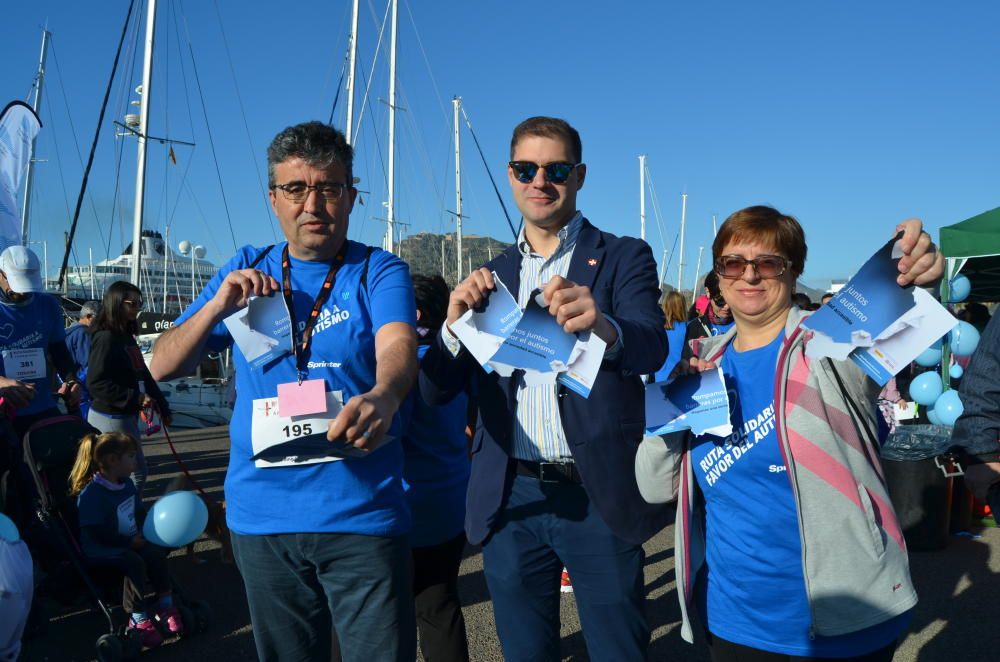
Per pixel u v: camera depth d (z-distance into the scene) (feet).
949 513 18.40
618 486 7.54
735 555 6.54
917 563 16.96
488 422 8.23
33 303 16.37
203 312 6.79
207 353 7.52
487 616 14.01
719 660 6.79
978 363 6.63
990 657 12.09
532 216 8.37
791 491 6.28
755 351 6.69
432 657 9.53
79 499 12.92
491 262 9.02
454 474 9.79
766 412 6.42
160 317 52.54
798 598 6.26
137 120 59.06
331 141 7.03
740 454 6.50
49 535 12.76
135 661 12.24
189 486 15.92
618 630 7.76
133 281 58.18
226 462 31.27
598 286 7.93
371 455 6.88
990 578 15.76
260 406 6.77
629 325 6.65
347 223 7.30
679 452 6.98
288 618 7.10
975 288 33.76
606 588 7.72
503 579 8.16
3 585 7.88
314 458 6.53
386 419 6.08
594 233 8.39
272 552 6.88
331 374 6.87
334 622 7.04
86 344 22.52
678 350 8.62
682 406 6.51
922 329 5.51
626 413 7.66
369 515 6.76
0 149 26.61
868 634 6.10
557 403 7.70
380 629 6.79
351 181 7.27
